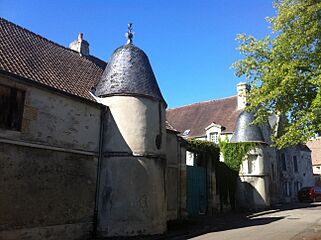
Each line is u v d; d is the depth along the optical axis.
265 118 15.08
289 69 12.74
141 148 13.01
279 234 12.38
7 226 9.38
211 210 21.23
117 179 12.62
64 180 11.30
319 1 12.38
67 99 11.86
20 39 13.49
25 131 10.21
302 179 38.81
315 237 11.62
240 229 14.16
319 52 12.55
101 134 13.07
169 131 16.91
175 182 16.97
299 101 13.54
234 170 25.47
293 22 13.09
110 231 12.20
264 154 26.27
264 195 25.41
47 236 10.46
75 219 11.53
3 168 9.48
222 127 30.19
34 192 10.25
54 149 11.05
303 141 12.49
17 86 10.22
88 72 15.70
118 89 13.34
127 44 14.57
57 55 14.97
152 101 13.77
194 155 21.84
